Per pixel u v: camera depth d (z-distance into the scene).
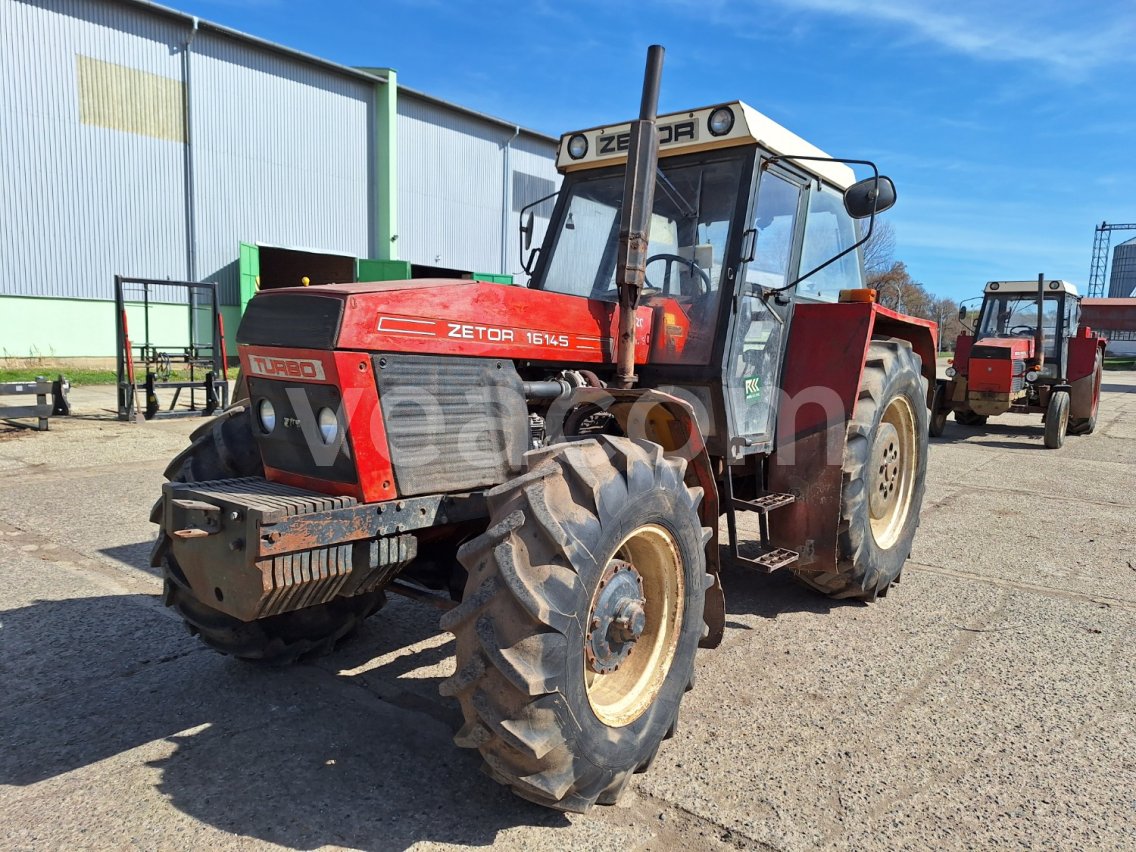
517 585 2.03
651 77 2.80
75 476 6.43
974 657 3.44
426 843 2.13
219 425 2.95
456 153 24.09
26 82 16.02
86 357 17.31
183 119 18.23
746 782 2.46
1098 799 2.40
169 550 2.83
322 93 20.75
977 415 12.30
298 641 3.14
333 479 2.32
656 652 2.55
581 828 2.22
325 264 22.34
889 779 2.49
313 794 2.34
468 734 2.08
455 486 2.48
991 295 12.06
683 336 3.36
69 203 16.80
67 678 3.04
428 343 2.42
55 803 2.27
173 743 2.60
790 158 3.27
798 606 4.06
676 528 2.52
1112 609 4.07
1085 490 7.30
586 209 3.78
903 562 4.32
